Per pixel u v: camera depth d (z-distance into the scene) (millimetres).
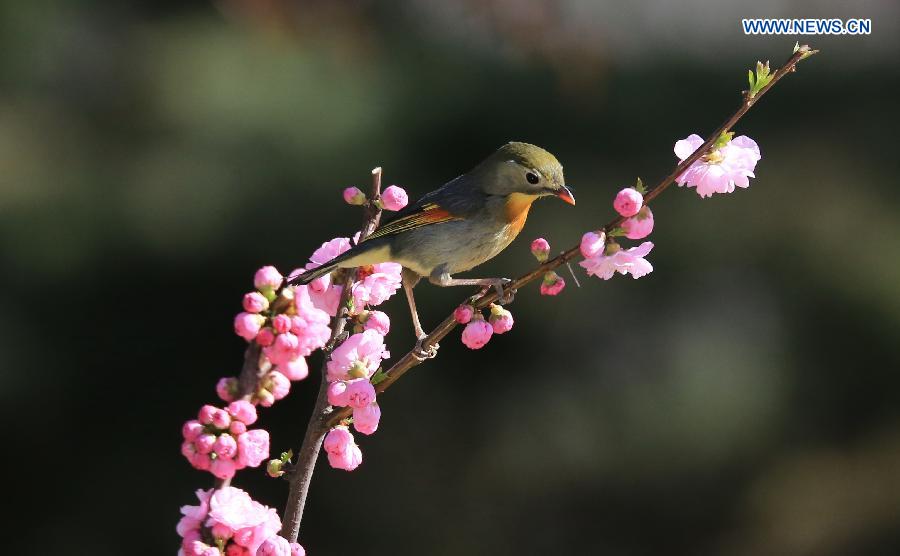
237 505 3379
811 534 15070
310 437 3744
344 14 14148
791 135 16109
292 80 14406
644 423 14789
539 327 14852
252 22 14031
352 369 3643
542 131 14922
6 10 14844
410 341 14188
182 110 14570
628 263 3760
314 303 4160
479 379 15008
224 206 14359
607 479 14922
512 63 14969
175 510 14727
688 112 15500
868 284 15164
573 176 14852
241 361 14828
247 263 14438
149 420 14875
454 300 14016
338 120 14438
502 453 14914
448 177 14852
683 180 3795
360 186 14438
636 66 15570
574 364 15000
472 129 14906
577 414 14844
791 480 15250
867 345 15250
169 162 14570
